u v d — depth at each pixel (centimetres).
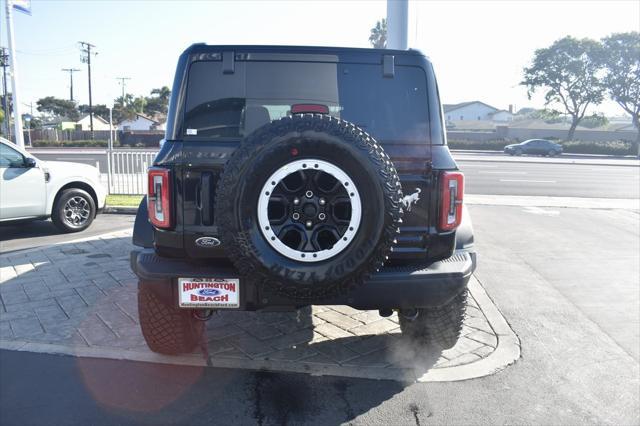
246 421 310
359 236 280
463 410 327
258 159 274
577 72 5416
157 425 304
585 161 3606
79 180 870
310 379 362
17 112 1340
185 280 310
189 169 312
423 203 324
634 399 344
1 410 316
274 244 279
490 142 5334
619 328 472
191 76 333
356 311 496
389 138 336
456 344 426
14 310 482
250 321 468
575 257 747
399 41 851
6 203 779
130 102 10144
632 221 1097
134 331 437
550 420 318
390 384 357
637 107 5300
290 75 338
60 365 375
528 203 1370
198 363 382
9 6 1302
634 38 5194
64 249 717
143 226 346
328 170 276
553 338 446
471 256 344
